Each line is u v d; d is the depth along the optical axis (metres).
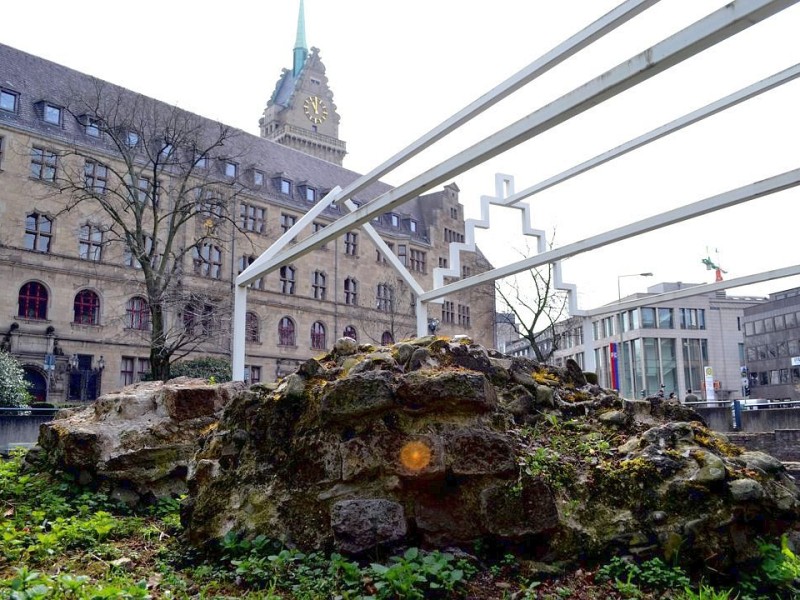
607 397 7.04
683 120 10.72
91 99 44.81
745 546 5.18
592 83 6.21
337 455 5.45
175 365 42.22
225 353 52.56
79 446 8.03
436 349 6.36
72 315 47.09
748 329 88.56
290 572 5.05
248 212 60.25
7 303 44.53
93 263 48.38
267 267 13.45
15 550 5.68
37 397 45.22
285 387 6.08
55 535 5.97
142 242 31.08
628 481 5.45
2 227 45.00
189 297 37.50
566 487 5.52
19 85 48.25
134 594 4.48
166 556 5.89
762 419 21.84
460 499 5.26
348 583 4.68
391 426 5.38
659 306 83.50
